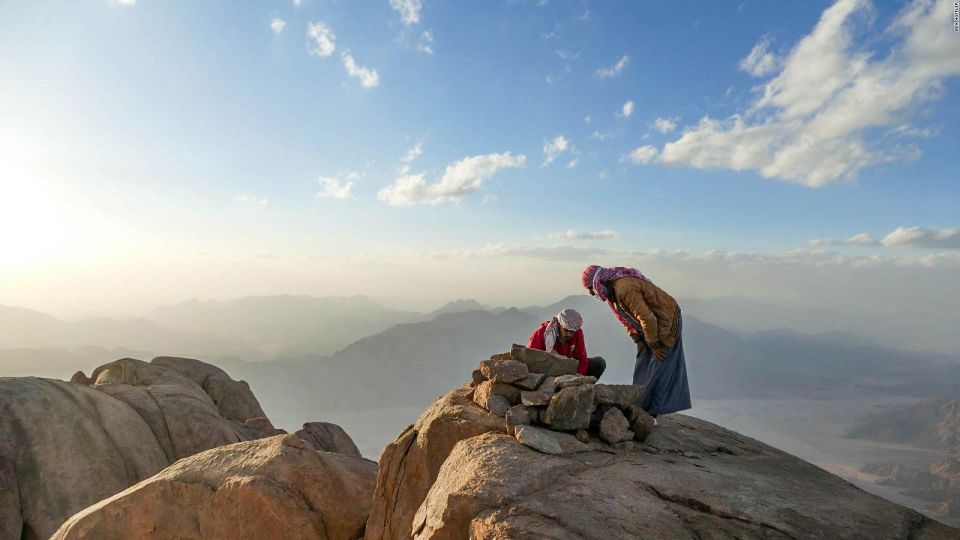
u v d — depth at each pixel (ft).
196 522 23.56
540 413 20.93
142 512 23.91
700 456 21.53
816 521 15.39
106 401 47.65
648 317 23.73
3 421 39.06
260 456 25.52
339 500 24.89
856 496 18.33
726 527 14.49
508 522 13.80
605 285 25.68
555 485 16.17
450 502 15.48
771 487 17.92
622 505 15.02
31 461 38.22
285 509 23.09
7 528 35.06
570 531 13.39
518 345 23.75
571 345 26.37
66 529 24.06
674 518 14.71
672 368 24.27
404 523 21.94
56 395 44.09
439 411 22.63
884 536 14.96
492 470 16.65
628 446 20.92
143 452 45.44
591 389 20.86
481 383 24.99
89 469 40.52
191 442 49.75
